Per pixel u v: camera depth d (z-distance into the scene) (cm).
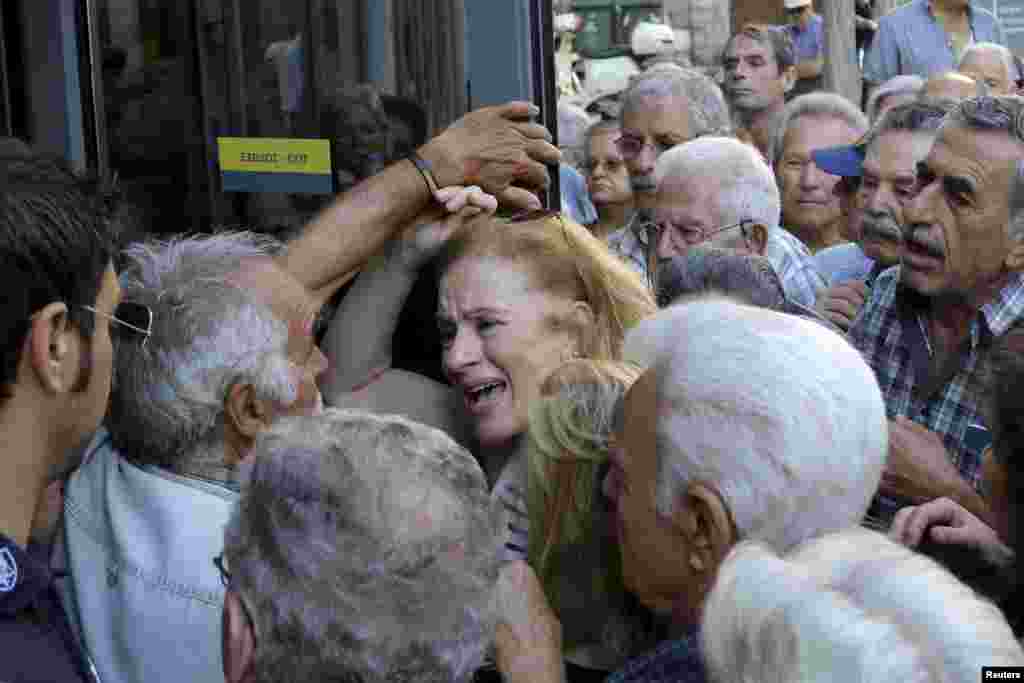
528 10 210
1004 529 155
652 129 250
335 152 234
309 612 111
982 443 193
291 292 179
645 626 166
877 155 215
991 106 195
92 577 164
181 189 260
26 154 131
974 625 90
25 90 275
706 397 127
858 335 213
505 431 201
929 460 191
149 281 172
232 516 121
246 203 249
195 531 162
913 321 205
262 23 239
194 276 171
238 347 167
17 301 125
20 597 126
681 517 129
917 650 88
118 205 141
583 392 168
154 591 159
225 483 170
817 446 124
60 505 178
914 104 215
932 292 199
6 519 129
